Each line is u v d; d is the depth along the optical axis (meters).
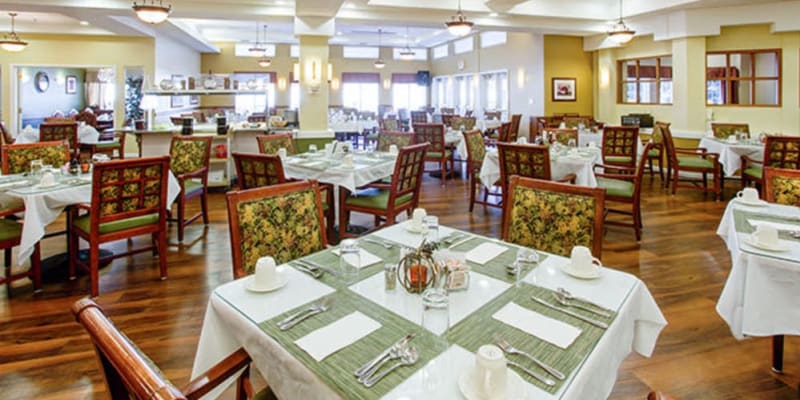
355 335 1.15
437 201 5.66
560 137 5.77
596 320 1.22
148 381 0.67
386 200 3.72
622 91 9.19
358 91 15.48
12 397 1.92
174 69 10.67
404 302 1.33
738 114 7.20
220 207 5.41
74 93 13.19
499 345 1.09
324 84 6.75
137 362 0.72
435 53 15.13
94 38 9.06
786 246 1.80
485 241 1.89
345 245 1.58
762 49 6.92
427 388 0.93
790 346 2.30
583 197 1.87
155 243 3.65
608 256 3.67
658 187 6.48
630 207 5.31
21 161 3.97
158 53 9.45
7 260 3.22
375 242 1.87
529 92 10.12
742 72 7.19
